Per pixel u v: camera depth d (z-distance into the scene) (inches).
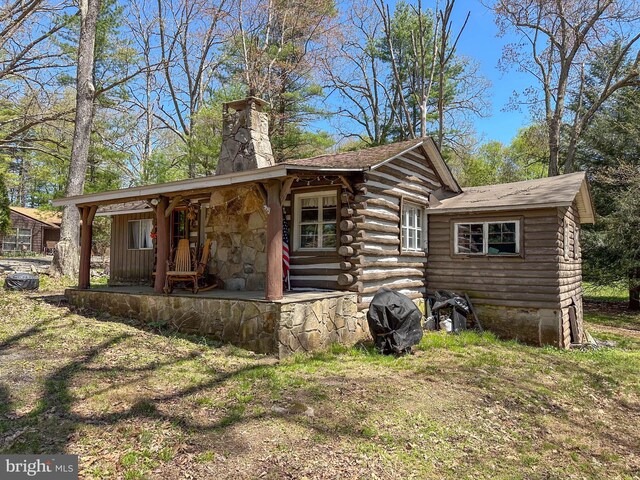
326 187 333.7
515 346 341.4
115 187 827.4
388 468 137.1
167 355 234.8
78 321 300.2
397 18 1002.7
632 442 183.6
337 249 327.0
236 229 360.2
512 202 378.6
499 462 151.5
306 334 261.9
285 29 871.1
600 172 660.1
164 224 317.1
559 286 365.1
